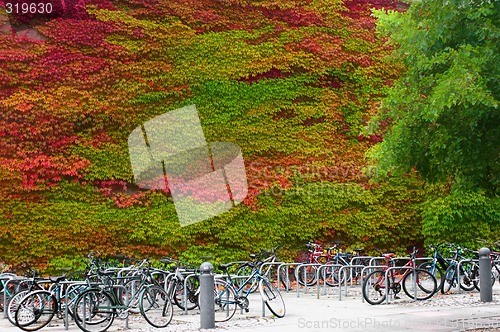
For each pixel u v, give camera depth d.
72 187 15.22
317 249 16.38
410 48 9.31
